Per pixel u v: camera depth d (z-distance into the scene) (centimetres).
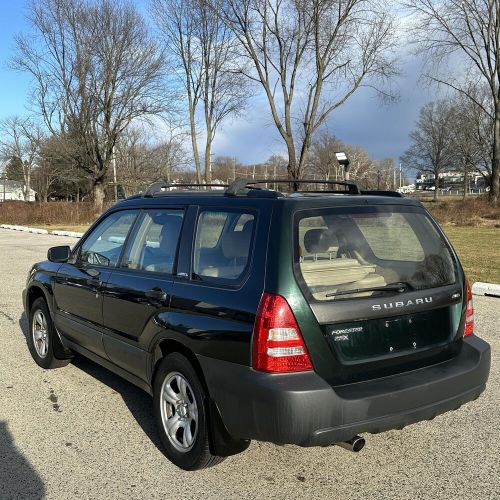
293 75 2683
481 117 5534
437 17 3381
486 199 3397
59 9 3616
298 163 2805
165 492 327
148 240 416
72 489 331
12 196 8869
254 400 297
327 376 303
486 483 337
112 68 3800
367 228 374
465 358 360
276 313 297
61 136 3934
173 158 4522
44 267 555
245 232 334
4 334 688
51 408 454
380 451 379
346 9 2570
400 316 333
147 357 386
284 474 348
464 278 382
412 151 7206
